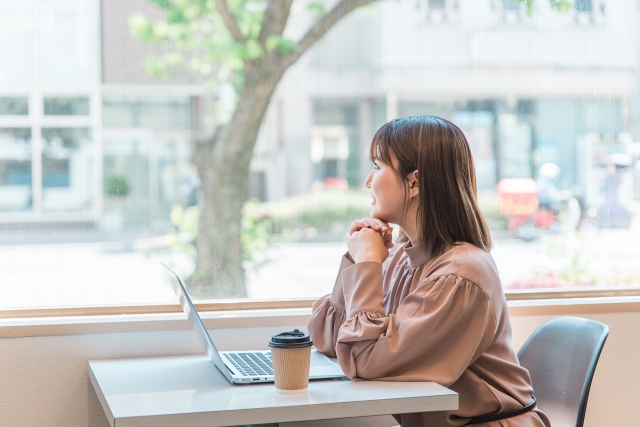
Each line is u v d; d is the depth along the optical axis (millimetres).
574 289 2191
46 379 1754
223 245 2143
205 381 1387
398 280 1562
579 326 1623
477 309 1343
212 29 2180
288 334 1284
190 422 1105
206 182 2152
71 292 1937
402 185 1479
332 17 2273
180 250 2088
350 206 2271
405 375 1324
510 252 2227
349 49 2271
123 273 1989
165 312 1948
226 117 2195
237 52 2209
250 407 1135
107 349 1783
